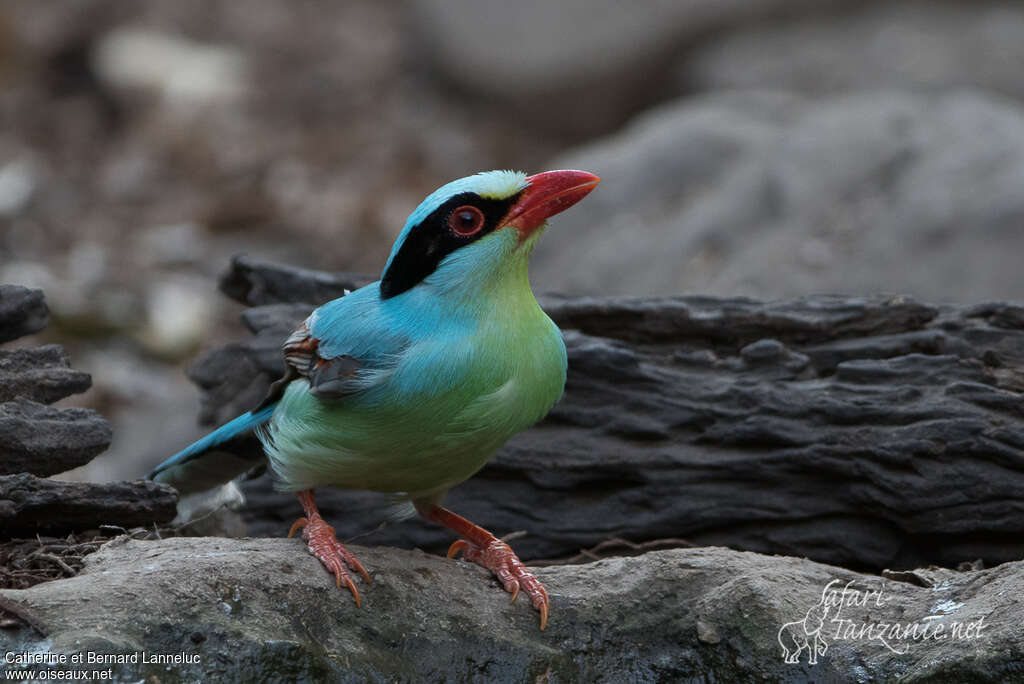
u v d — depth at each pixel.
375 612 7.63
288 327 11.23
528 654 7.68
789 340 10.68
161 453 15.55
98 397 17.94
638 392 10.42
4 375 8.77
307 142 26.81
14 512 8.18
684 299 10.97
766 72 24.69
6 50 28.91
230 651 6.88
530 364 7.90
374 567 7.98
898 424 9.73
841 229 16.61
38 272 20.78
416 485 8.29
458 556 10.60
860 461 9.74
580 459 10.40
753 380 10.33
